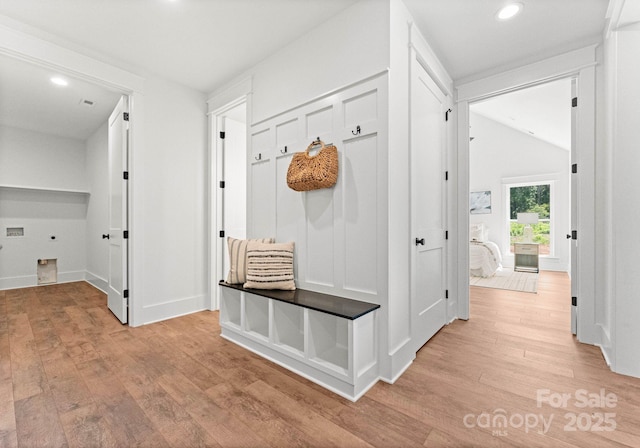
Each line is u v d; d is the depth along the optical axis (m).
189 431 1.38
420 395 1.67
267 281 2.29
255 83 2.82
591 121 2.37
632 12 1.79
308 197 2.30
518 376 1.86
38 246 4.84
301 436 1.35
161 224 3.06
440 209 2.77
